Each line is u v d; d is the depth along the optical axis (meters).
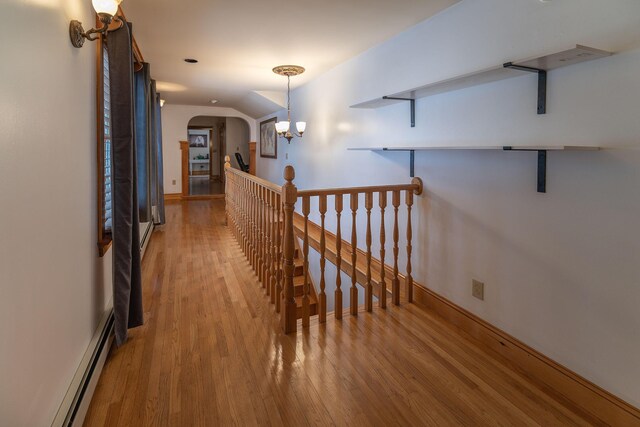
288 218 2.32
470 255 2.38
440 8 2.51
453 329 2.44
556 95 1.80
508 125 2.07
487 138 2.21
